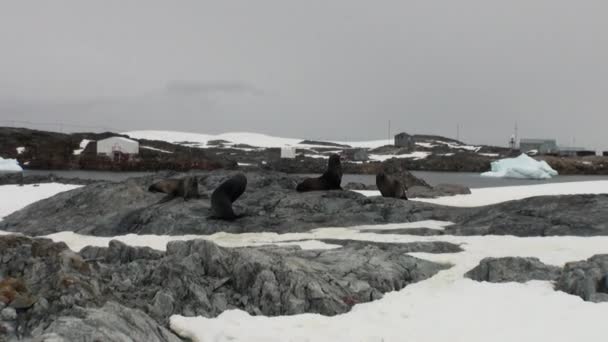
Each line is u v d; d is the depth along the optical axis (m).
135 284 10.39
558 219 17.25
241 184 21.30
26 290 8.00
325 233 18.42
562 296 10.20
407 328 9.05
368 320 9.54
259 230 19.50
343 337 8.66
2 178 43.09
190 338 8.65
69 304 8.02
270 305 10.41
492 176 85.56
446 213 21.09
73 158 97.62
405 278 12.46
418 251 15.05
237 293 10.87
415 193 34.16
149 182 28.09
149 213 21.67
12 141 107.38
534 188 41.81
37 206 25.91
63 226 22.36
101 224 21.36
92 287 8.73
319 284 10.73
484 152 151.00
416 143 181.75
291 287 10.60
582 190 39.69
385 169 44.12
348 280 11.49
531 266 11.95
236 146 190.88
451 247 15.34
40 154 99.19
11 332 7.29
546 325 8.77
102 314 7.36
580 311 9.31
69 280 8.40
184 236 18.98
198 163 98.50
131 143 103.44
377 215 21.08
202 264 11.55
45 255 9.41
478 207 21.75
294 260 11.94
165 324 9.07
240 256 11.53
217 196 20.72
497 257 12.92
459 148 161.50
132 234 19.97
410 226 19.30
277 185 28.19
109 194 25.16
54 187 38.69
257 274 10.98
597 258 11.30
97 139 119.56
